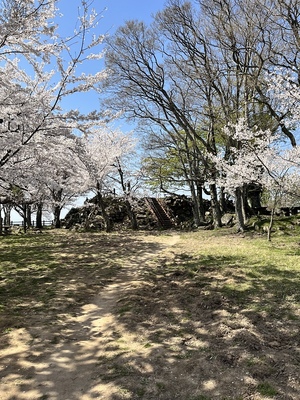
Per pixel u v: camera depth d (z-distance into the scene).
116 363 3.55
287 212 17.27
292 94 9.25
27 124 6.73
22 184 9.16
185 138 20.97
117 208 25.81
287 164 10.38
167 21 15.84
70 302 5.78
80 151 8.09
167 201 27.55
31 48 6.01
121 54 16.83
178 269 8.19
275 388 2.95
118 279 7.55
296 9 11.14
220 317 4.70
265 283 6.31
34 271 8.45
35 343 4.09
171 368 3.40
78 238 16.91
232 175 12.38
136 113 18.69
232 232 15.88
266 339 3.92
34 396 2.97
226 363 3.44
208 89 18.34
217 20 15.04
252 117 15.66
